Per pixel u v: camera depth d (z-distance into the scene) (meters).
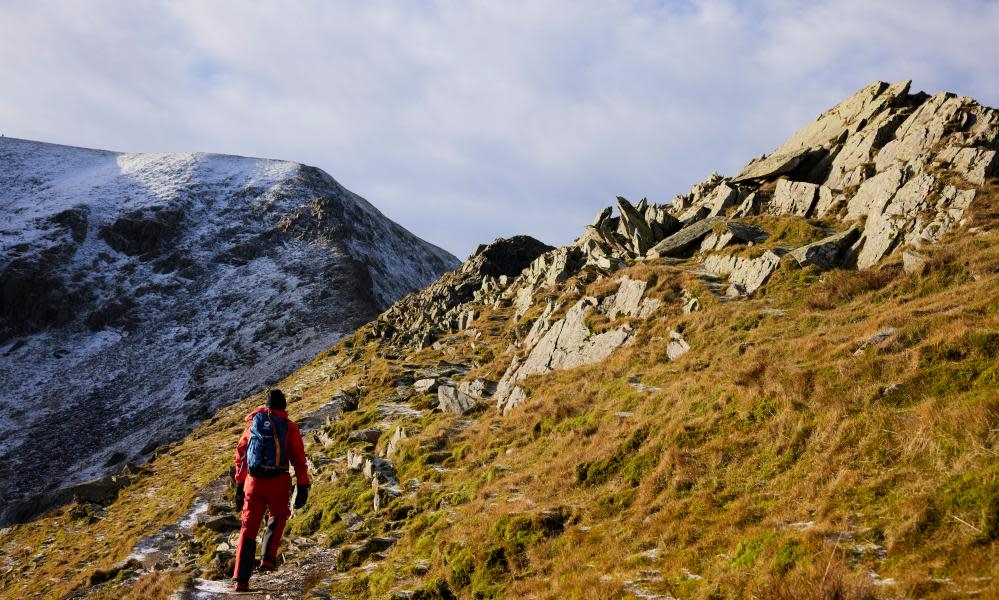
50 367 115.31
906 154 28.17
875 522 8.29
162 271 148.12
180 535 25.38
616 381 20.80
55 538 35.84
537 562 11.87
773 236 28.47
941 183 23.62
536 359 28.61
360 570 14.90
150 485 40.97
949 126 27.14
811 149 35.75
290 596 13.48
